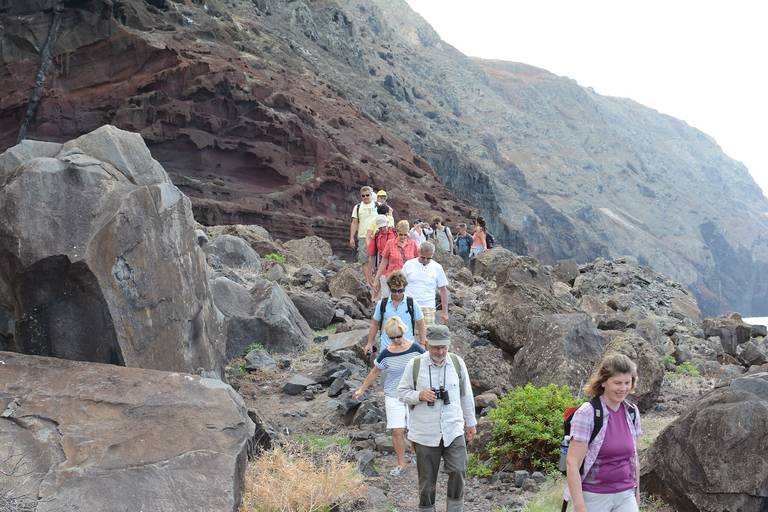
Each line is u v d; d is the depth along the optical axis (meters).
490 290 16.86
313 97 59.53
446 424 4.95
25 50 39.88
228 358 9.98
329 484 5.44
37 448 4.26
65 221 5.66
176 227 7.15
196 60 42.66
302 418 8.09
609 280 18.75
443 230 21.50
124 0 45.09
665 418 8.17
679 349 11.55
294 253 19.45
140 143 6.99
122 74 40.94
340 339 10.70
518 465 6.51
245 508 4.70
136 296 6.11
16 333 5.55
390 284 7.14
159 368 6.42
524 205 186.25
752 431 4.89
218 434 4.71
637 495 3.79
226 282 10.65
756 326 16.73
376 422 7.79
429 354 5.08
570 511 3.78
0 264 5.50
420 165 67.12
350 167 48.84
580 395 8.16
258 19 91.62
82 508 3.89
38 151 6.25
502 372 9.16
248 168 42.75
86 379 5.04
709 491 4.92
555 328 8.97
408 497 5.89
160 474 4.25
